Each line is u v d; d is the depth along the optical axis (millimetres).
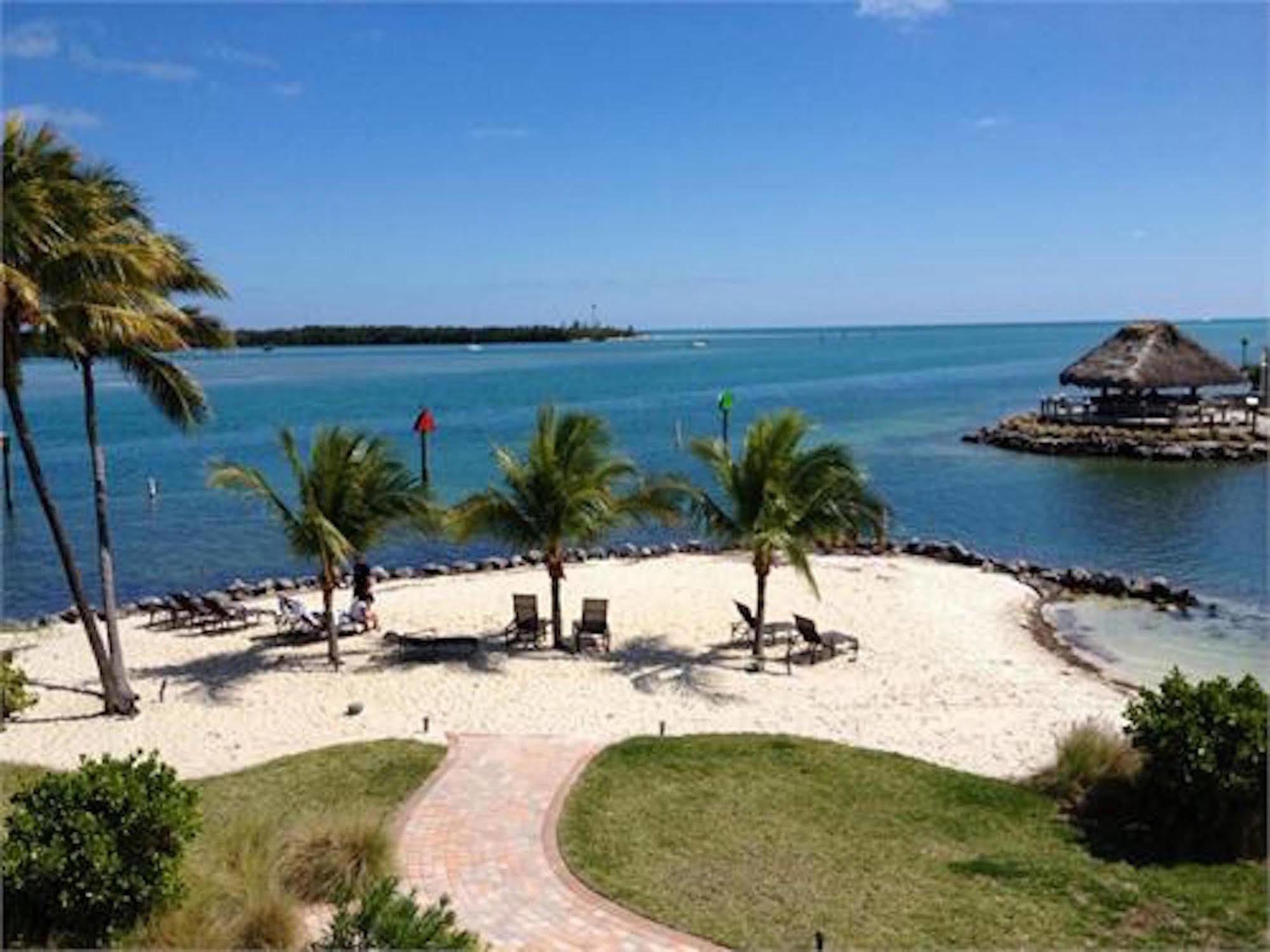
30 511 40594
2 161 14695
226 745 15695
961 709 17406
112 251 15375
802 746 15117
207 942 8961
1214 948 9688
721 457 20547
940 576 27938
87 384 17359
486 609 24594
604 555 31125
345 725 16531
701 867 11305
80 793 9234
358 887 10344
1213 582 27719
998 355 174875
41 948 8742
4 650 21234
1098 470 47469
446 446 57938
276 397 96250
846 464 20281
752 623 20688
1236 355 139875
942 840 12062
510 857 11484
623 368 147500
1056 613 24828
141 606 25141
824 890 10820
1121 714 16109
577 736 15742
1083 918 10266
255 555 32719
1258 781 11555
